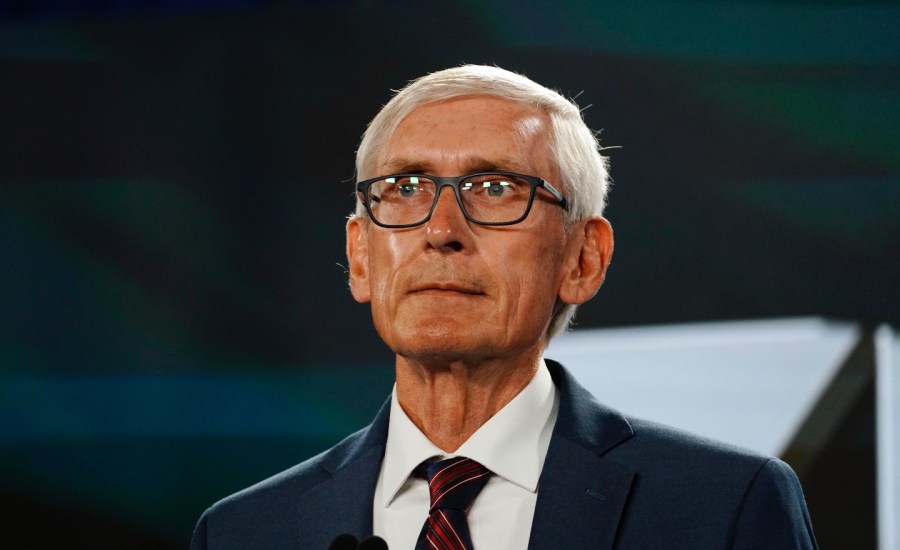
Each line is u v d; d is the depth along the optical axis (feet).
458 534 15.94
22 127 42.14
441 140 16.67
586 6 36.88
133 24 41.57
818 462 33.81
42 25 42.34
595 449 16.76
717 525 15.64
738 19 35.65
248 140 40.50
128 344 40.75
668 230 35.55
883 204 34.30
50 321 41.32
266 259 40.04
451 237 16.02
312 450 38.93
